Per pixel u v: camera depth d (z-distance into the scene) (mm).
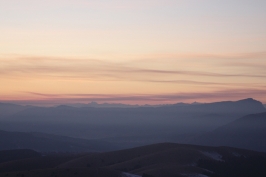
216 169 77438
